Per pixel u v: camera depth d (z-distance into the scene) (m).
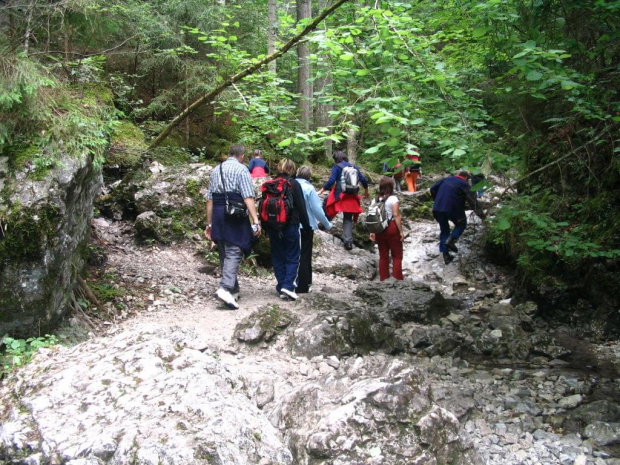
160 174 8.85
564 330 6.45
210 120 12.90
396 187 14.85
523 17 4.61
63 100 5.24
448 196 9.09
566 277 6.74
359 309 5.50
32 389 3.23
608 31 4.91
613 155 5.99
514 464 3.36
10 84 4.67
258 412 3.22
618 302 6.15
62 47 6.48
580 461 3.37
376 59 5.24
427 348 5.40
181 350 3.61
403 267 10.20
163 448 2.55
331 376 4.11
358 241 11.12
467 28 5.53
